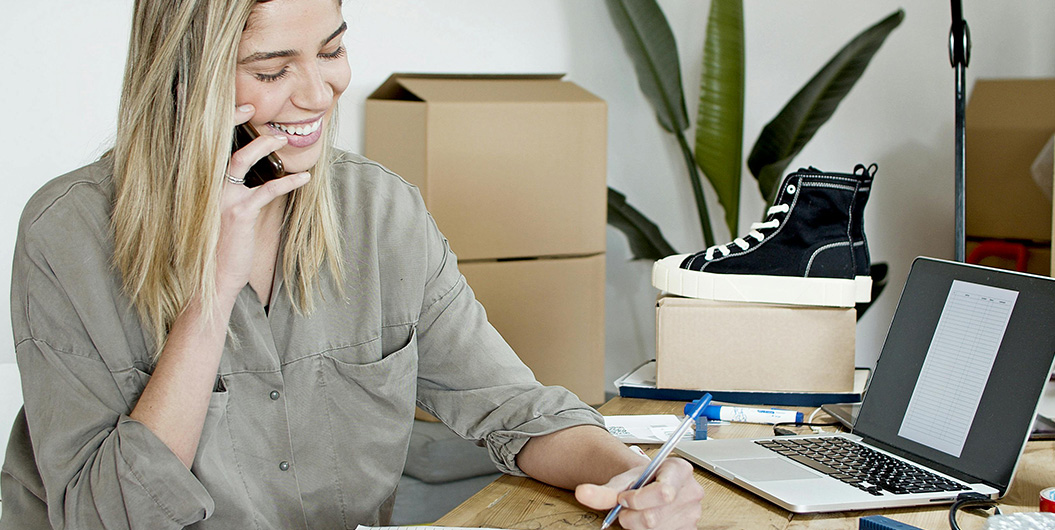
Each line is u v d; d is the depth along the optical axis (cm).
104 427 88
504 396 108
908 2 244
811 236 127
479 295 195
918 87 246
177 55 89
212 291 89
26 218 93
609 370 274
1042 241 216
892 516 88
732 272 130
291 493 105
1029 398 94
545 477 100
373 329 108
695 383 132
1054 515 79
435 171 190
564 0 257
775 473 98
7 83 191
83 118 200
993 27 240
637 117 268
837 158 255
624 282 271
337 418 107
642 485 86
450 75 214
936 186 247
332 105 98
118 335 92
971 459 97
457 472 199
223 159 89
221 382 100
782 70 258
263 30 88
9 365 188
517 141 196
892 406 109
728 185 239
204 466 95
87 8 197
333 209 106
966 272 107
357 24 226
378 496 111
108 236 93
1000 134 223
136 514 84
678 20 262
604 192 207
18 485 97
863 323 257
